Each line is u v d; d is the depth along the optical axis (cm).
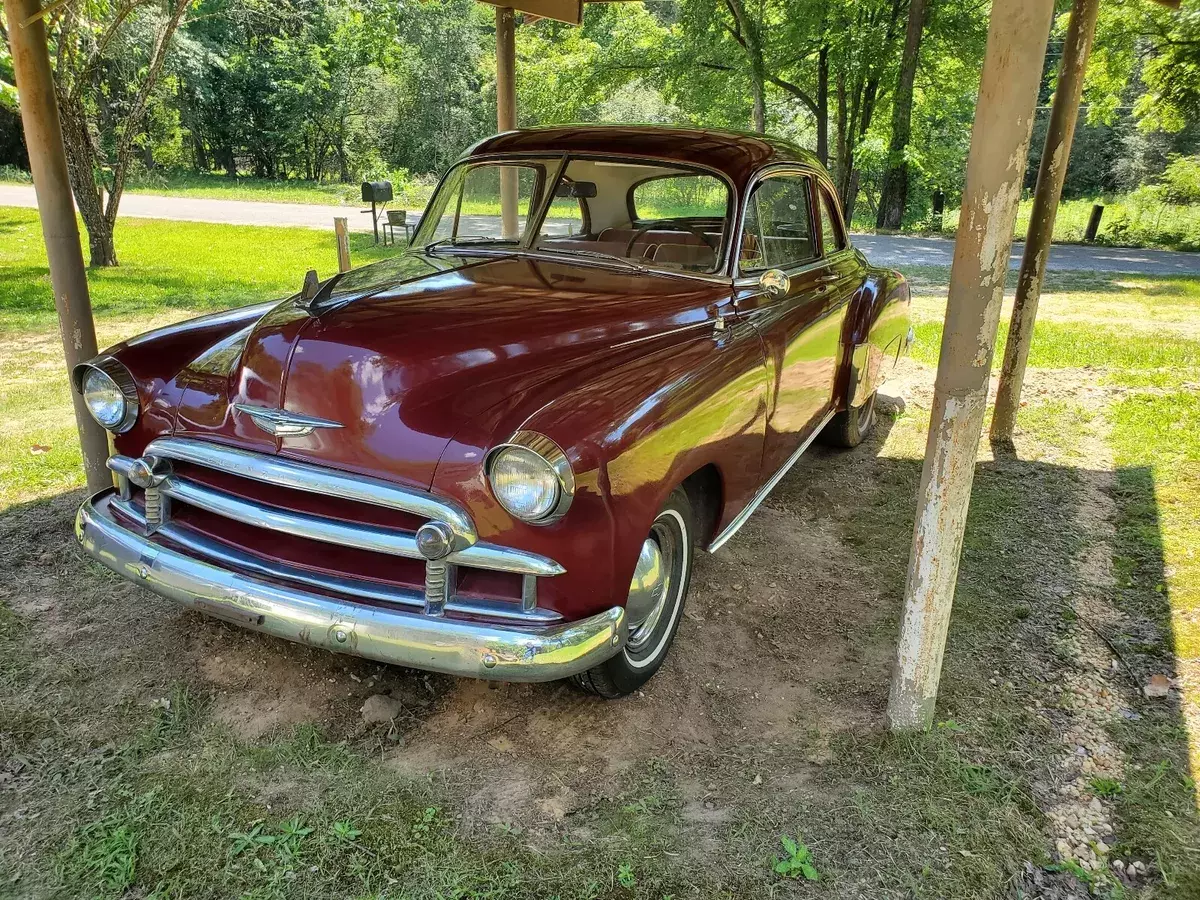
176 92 3262
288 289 1116
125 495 286
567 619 236
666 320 310
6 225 1731
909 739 269
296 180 3634
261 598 242
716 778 257
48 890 207
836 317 435
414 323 271
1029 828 237
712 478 318
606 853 225
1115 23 1936
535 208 379
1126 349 780
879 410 635
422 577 242
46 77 345
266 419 249
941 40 2034
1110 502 459
